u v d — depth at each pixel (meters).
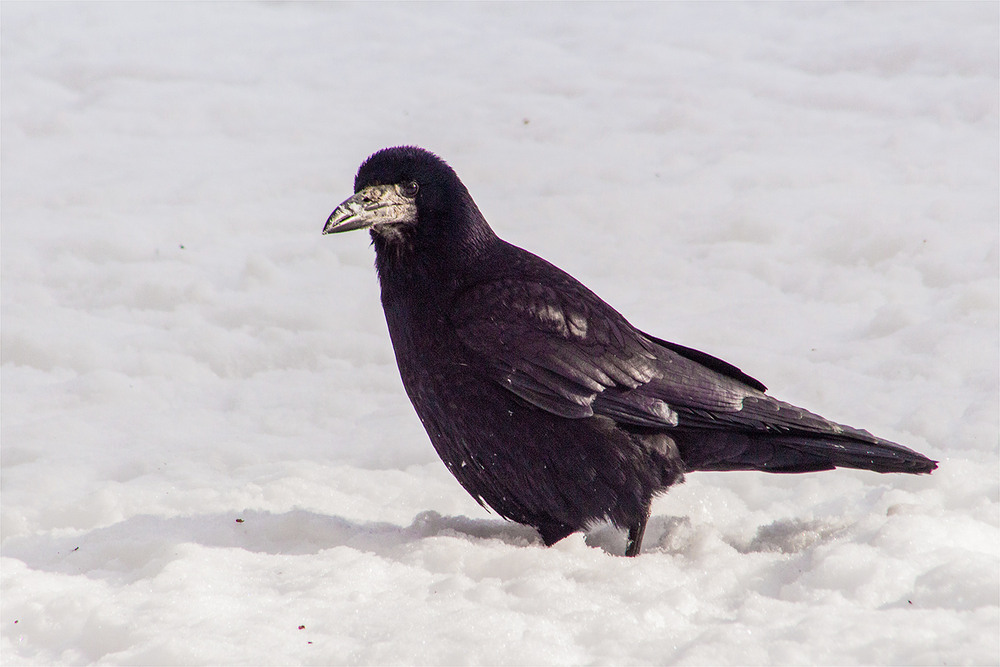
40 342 13.75
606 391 8.29
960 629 5.83
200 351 13.59
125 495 9.30
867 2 27.95
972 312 12.48
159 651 6.05
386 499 9.52
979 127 20.06
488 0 32.25
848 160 18.94
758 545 8.02
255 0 33.66
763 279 14.75
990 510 7.79
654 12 29.75
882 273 14.29
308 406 12.11
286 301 14.95
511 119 22.89
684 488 9.27
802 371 11.58
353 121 23.78
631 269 15.40
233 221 18.53
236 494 9.26
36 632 6.60
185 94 25.75
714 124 21.50
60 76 26.98
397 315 8.73
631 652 5.92
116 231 17.80
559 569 7.14
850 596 6.46
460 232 8.73
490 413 8.32
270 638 6.18
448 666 5.83
